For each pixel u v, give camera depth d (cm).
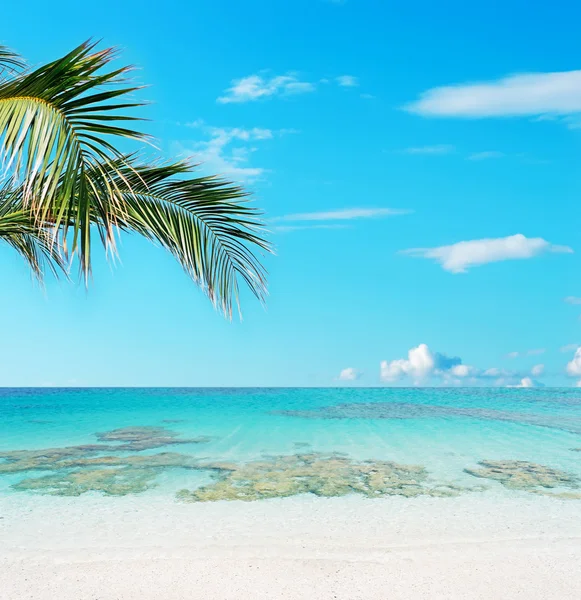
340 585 425
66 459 998
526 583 430
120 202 376
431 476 849
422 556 492
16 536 552
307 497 715
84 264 309
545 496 723
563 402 2500
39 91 288
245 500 700
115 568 460
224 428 1490
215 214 430
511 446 1162
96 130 313
